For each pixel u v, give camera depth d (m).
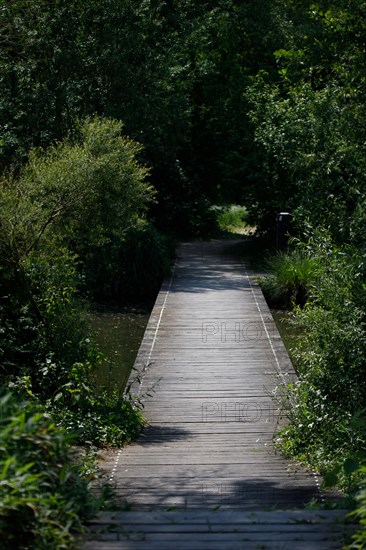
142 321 21.50
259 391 13.22
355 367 10.96
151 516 5.52
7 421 5.31
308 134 12.97
